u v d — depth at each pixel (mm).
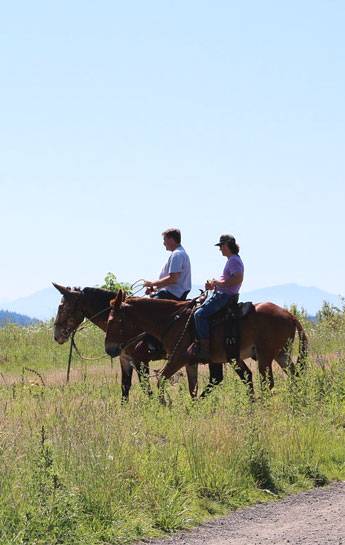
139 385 13680
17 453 9016
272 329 14562
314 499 9688
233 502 9391
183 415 11766
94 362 27453
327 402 14430
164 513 8555
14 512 7734
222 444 10406
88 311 17375
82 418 10539
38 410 12383
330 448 11727
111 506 8305
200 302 15258
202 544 7781
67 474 8758
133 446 9930
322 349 26172
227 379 14914
